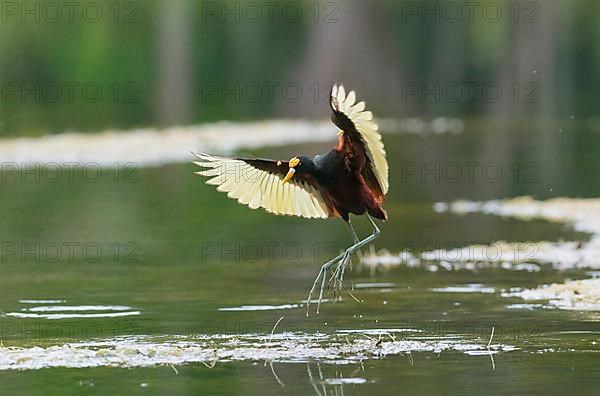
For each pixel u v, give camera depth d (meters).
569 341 10.15
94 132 33.09
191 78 42.81
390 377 8.96
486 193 22.09
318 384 8.77
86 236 17.69
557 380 8.77
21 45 42.28
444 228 17.88
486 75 44.06
